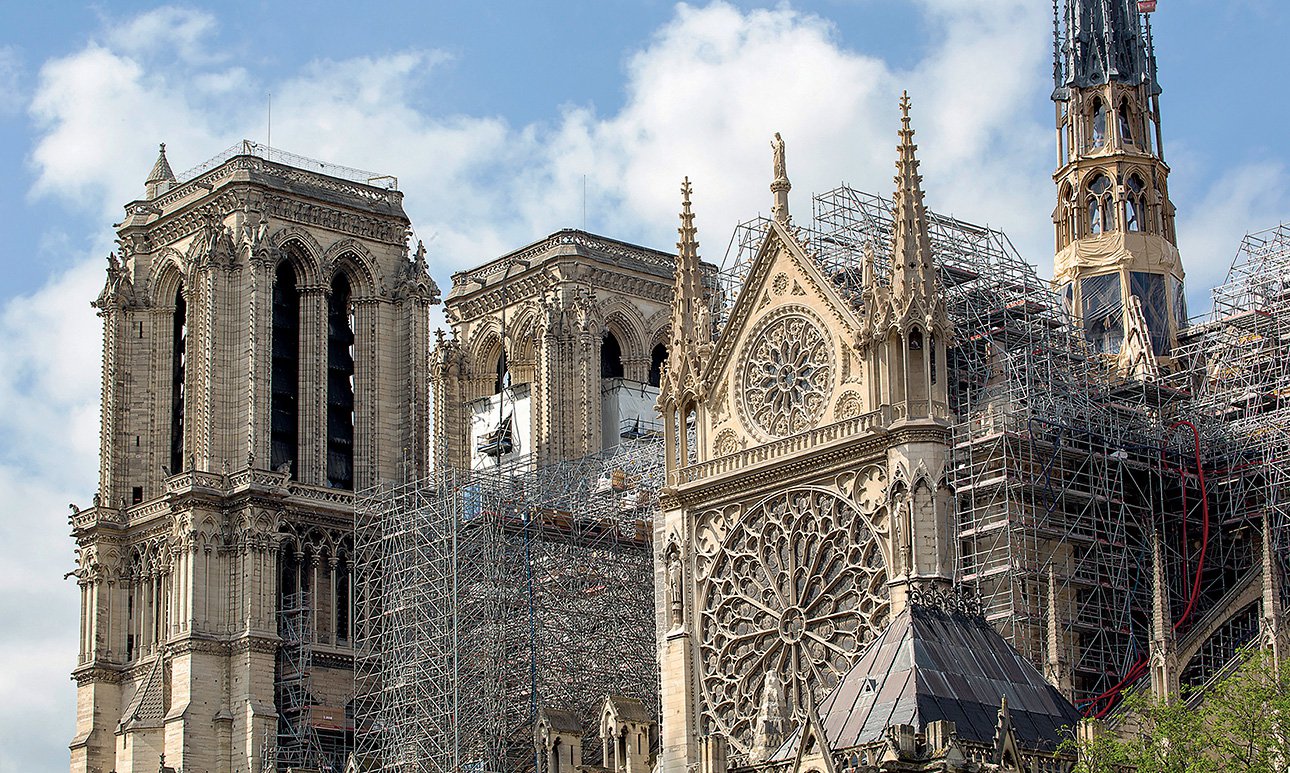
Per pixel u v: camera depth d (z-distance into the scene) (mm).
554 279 179500
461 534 149000
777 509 124750
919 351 120188
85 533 169750
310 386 170000
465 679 145625
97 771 165500
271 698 160000
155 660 163875
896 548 117562
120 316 174000
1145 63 151250
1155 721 92688
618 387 179750
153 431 172625
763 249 128125
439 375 183000
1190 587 122500
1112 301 145625
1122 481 121750
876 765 82188
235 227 169000
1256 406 129250
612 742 134500
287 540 165000
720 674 125562
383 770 148125
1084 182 149125
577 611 150000
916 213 121875
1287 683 88688
